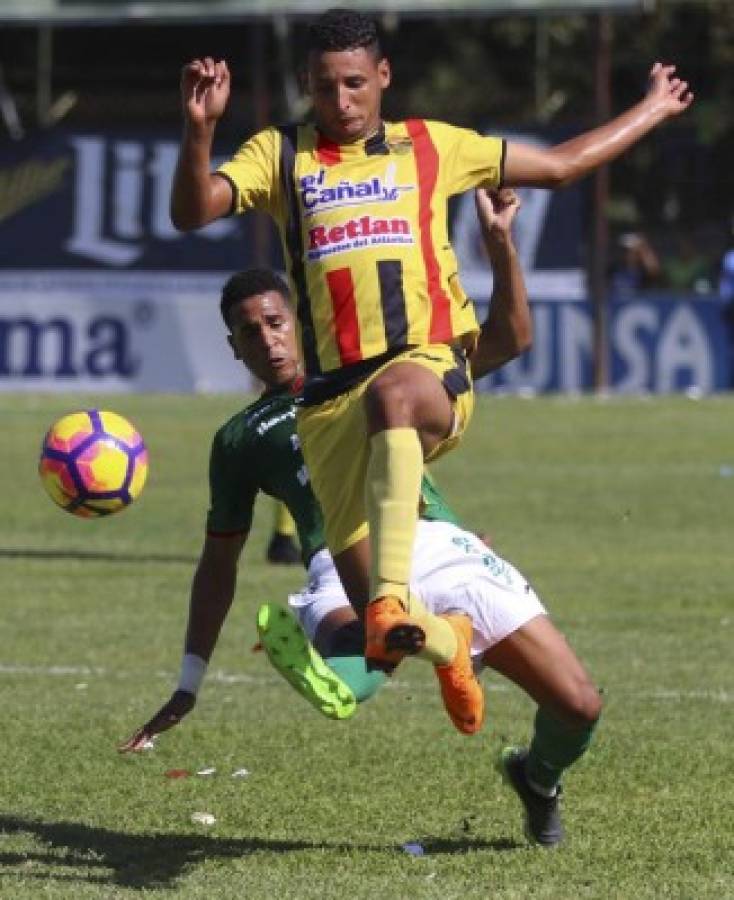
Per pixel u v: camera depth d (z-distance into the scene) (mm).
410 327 23328
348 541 23891
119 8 115688
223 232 115125
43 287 116312
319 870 24500
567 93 155625
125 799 28641
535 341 114250
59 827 26938
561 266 113438
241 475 26859
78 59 144500
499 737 33062
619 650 41719
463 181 24047
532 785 25391
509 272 26328
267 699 36531
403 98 152250
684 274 133250
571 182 24547
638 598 48844
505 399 111250
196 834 26578
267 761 31188
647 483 75000
